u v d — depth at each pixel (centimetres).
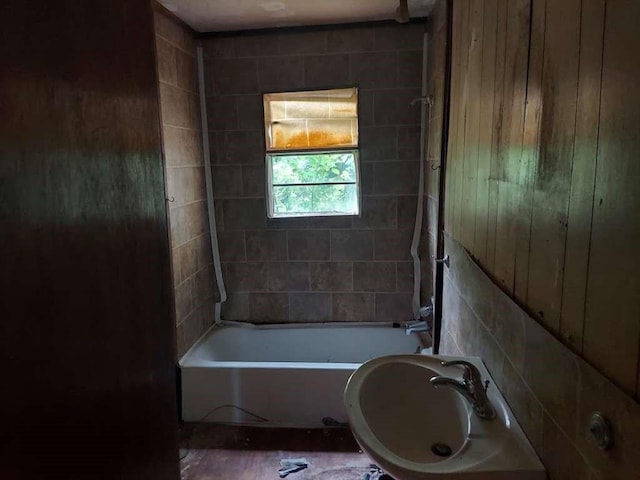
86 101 73
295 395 272
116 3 82
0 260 55
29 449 60
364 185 328
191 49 309
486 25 157
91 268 75
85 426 73
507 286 133
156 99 100
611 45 78
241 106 324
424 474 106
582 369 87
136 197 90
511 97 130
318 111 323
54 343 65
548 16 105
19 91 58
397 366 157
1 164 55
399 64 311
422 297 328
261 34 314
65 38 67
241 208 337
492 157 148
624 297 74
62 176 67
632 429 71
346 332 337
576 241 91
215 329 337
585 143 87
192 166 310
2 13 55
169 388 108
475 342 168
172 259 279
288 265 343
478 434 120
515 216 126
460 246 193
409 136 319
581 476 88
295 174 335
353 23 306
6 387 56
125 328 86
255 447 254
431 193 290
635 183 71
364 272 339
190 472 233
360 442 120
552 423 101
